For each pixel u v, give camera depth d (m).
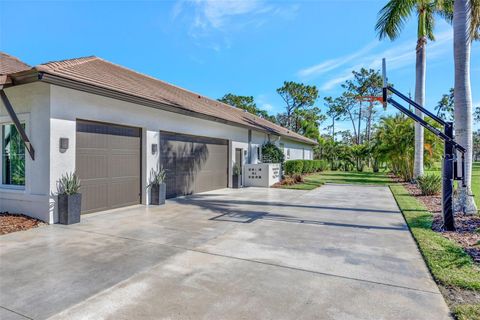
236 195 11.84
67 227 6.32
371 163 34.19
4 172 7.54
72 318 2.77
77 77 6.85
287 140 24.84
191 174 11.96
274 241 5.40
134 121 8.86
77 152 7.26
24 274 3.80
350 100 48.16
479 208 8.84
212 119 11.87
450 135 6.36
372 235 5.87
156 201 9.25
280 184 15.86
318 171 30.23
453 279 3.63
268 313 2.88
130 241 5.32
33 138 6.77
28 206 6.85
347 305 3.06
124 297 3.20
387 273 3.93
